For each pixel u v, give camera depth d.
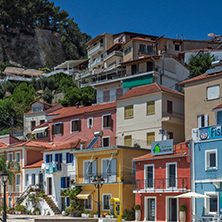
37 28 168.75
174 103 56.56
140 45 83.06
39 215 55.34
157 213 43.09
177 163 42.16
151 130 54.78
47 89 110.00
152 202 44.16
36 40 165.75
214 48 94.81
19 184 64.25
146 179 44.88
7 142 73.69
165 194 42.69
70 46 173.12
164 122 54.34
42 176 60.56
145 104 56.16
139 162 46.16
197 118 51.25
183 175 41.41
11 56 158.88
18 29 164.12
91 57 108.62
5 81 122.31
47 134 71.44
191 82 52.66
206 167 39.12
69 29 179.12
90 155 51.66
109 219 38.00
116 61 87.75
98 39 104.56
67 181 55.91
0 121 99.06
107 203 48.72
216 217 35.31
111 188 48.56
